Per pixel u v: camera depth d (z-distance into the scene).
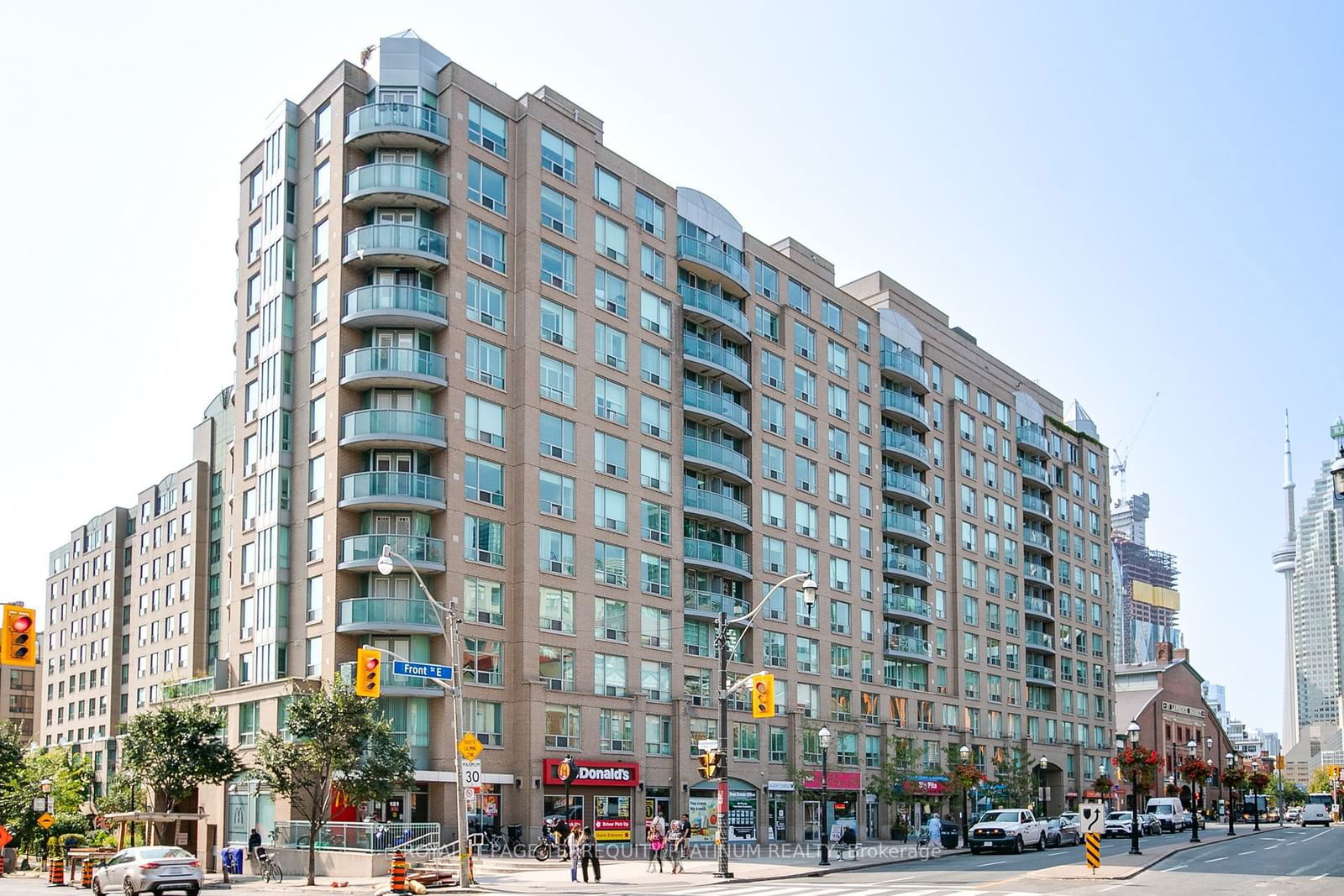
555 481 59.44
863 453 83.06
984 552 95.56
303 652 55.50
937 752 85.69
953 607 90.50
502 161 60.72
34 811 63.47
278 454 58.53
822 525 77.88
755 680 40.59
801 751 72.19
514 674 56.66
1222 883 36.59
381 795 44.72
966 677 90.88
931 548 89.25
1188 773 82.81
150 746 53.00
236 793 56.94
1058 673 104.81
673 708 64.00
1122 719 126.50
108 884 37.84
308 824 47.00
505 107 61.31
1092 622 112.62
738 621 42.78
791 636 73.75
